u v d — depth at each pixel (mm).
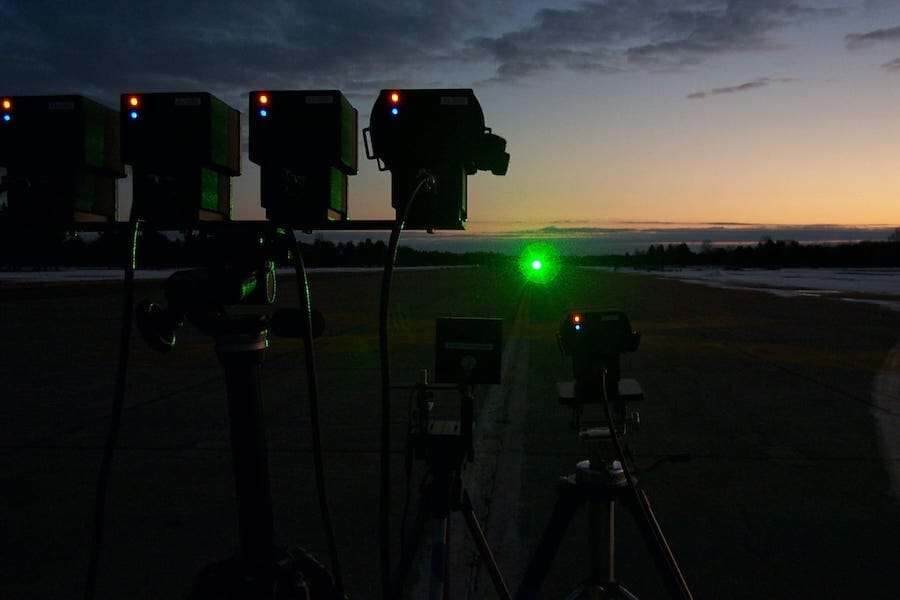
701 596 3004
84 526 3736
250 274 1436
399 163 1823
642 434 5605
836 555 3396
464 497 1903
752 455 5035
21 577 3160
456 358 1794
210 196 1777
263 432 1436
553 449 5152
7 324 14539
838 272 72188
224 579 1425
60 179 1862
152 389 7508
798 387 7617
